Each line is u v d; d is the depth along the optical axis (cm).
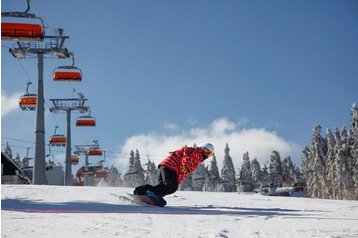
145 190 887
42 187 1202
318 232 455
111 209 730
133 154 7594
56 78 3008
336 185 5434
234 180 7594
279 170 8438
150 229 463
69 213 610
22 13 2295
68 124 4147
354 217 722
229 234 436
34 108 3544
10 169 3431
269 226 519
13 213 570
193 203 1023
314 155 6019
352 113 5366
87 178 6525
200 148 931
